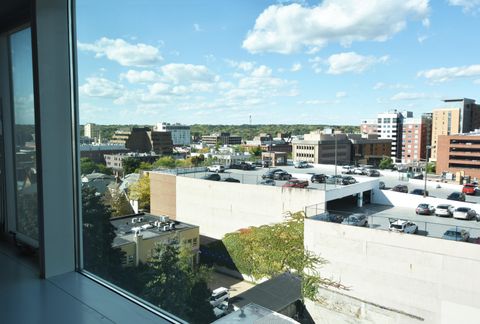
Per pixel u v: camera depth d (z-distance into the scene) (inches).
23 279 78.8
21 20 95.0
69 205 82.7
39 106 77.2
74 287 74.9
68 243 82.9
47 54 77.8
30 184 97.4
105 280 79.4
